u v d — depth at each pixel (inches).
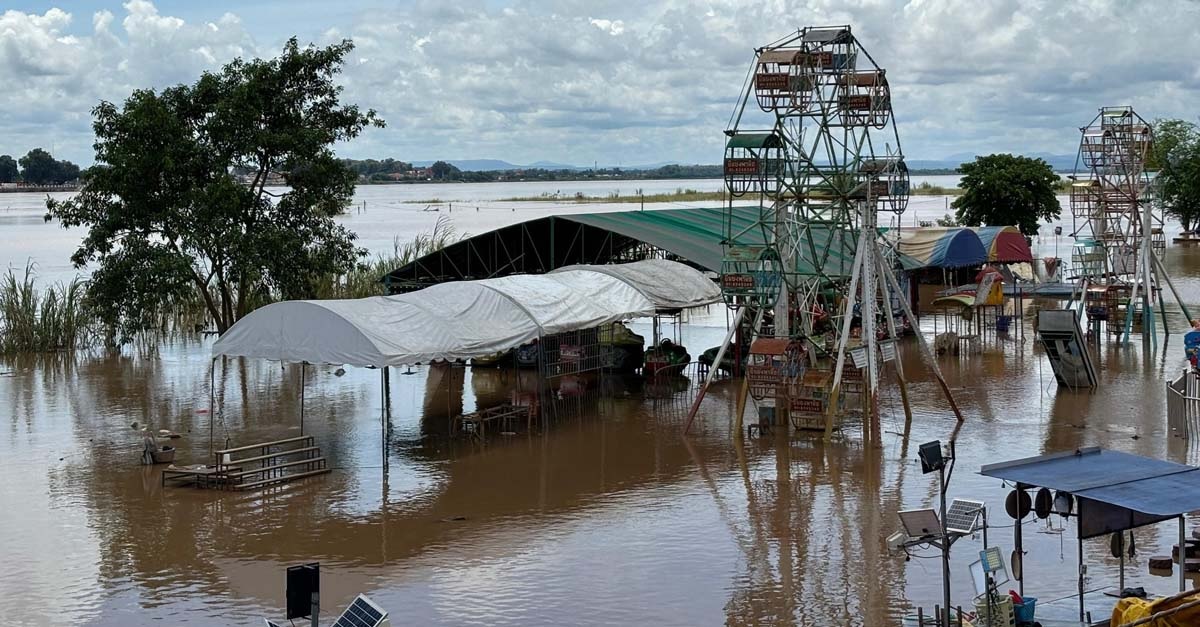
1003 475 706.8
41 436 1350.9
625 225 1937.7
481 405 1534.2
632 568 882.8
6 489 1121.4
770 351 1338.6
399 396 1604.3
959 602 794.8
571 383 1649.9
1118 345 1946.4
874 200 1366.9
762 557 904.3
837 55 1376.7
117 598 826.8
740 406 1346.0
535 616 785.6
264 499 1085.8
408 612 794.8
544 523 1003.3
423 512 1039.0
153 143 1876.2
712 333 2154.3
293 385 1692.9
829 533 961.5
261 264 1883.6
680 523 998.4
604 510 1041.5
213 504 1069.1
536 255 2012.8
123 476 1171.3
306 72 1991.9
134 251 1882.4
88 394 1619.1
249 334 1268.5
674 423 1417.3
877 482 1117.7
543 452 1268.5
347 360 1213.7
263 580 862.5
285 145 1929.1
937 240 2332.7
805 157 1392.7
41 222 6934.1
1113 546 756.6
